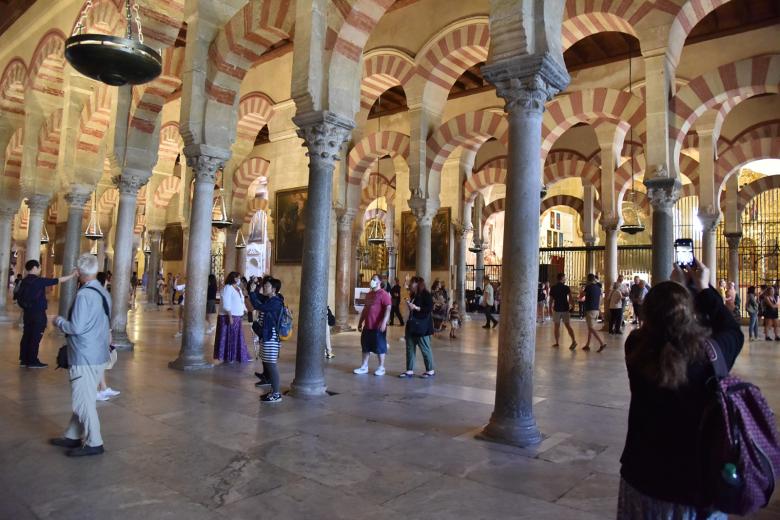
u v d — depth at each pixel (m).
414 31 12.95
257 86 15.63
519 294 4.68
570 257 30.97
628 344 2.00
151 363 8.38
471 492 3.51
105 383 6.35
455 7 12.27
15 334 11.92
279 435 4.72
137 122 10.25
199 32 8.49
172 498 3.35
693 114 10.40
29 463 3.90
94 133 12.32
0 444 4.30
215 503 3.29
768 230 25.58
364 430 4.91
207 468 3.88
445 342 12.12
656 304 1.90
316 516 3.13
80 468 3.83
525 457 4.21
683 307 1.85
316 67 6.65
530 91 4.81
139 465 3.92
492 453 4.30
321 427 4.99
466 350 10.69
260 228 32.06
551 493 3.50
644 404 1.86
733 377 1.77
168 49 9.93
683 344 1.80
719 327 2.08
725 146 16.03
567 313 11.23
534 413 5.62
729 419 1.67
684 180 20.84
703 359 1.80
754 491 1.62
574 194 28.42
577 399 6.29
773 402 6.18
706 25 12.58
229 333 8.69
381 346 7.79
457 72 12.88
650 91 9.60
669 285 1.94
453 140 12.90
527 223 4.75
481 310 23.41
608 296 15.70
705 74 10.45
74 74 12.30
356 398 6.24
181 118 8.43
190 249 8.20
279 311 6.11
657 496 1.76
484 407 5.85
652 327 1.90
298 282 13.32
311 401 6.06
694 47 12.87
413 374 7.79
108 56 5.17
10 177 15.36
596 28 10.27
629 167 17.61
